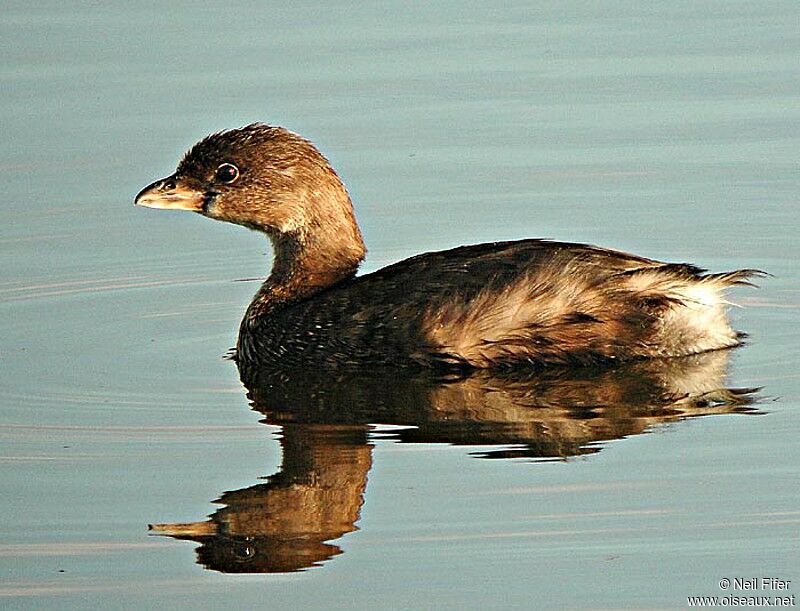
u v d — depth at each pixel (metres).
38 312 16.36
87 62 22.42
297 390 14.16
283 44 23.02
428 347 14.22
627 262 14.14
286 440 13.01
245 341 15.16
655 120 20.45
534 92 21.31
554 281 13.99
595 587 10.67
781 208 18.27
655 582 10.72
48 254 17.91
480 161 19.67
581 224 18.09
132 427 13.38
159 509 11.91
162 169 19.47
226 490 12.16
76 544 11.45
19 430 13.33
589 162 19.56
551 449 12.62
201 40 23.20
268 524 11.64
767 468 12.16
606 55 22.30
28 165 19.80
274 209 15.34
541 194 18.83
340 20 23.98
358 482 12.15
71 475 12.44
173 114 20.77
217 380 14.50
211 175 15.50
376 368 14.48
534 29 23.38
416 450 12.69
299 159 15.31
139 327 15.97
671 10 24.02
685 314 14.12
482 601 10.55
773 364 14.25
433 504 11.77
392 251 17.58
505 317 14.03
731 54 22.16
